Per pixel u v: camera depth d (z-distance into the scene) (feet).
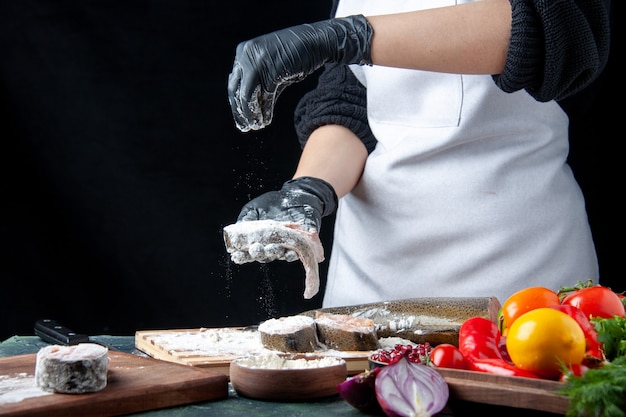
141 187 9.98
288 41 5.70
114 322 9.99
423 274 6.65
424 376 3.55
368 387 3.64
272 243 5.36
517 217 6.44
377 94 6.83
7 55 9.67
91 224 9.93
